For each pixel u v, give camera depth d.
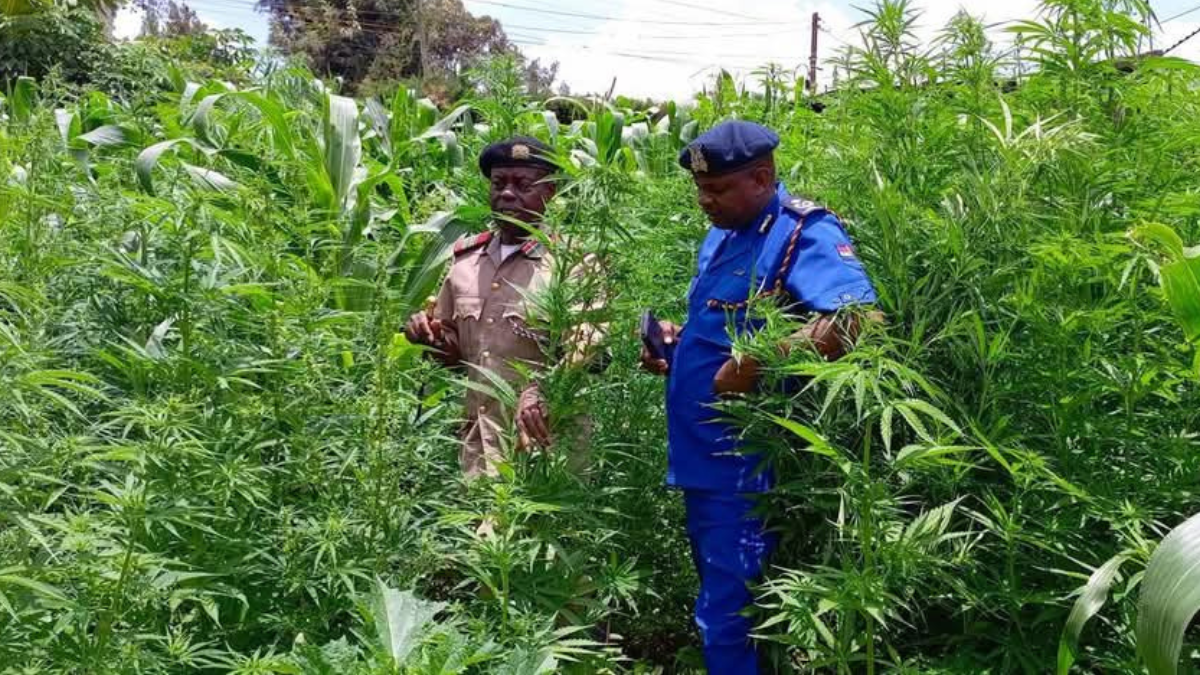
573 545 3.07
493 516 2.69
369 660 2.14
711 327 3.06
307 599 2.71
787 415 2.69
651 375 3.59
